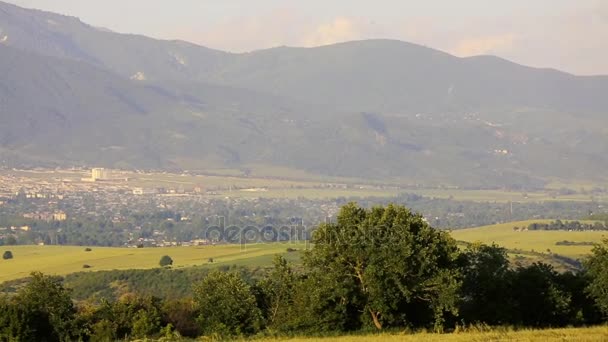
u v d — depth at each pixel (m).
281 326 71.94
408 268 67.50
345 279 68.94
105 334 79.69
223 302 79.06
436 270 68.50
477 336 59.31
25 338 77.69
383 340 58.69
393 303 67.12
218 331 76.62
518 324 71.44
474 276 74.12
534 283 74.94
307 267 71.00
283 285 81.06
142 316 80.31
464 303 73.94
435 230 72.38
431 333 63.75
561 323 74.50
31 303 80.62
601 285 75.25
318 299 68.31
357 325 69.50
